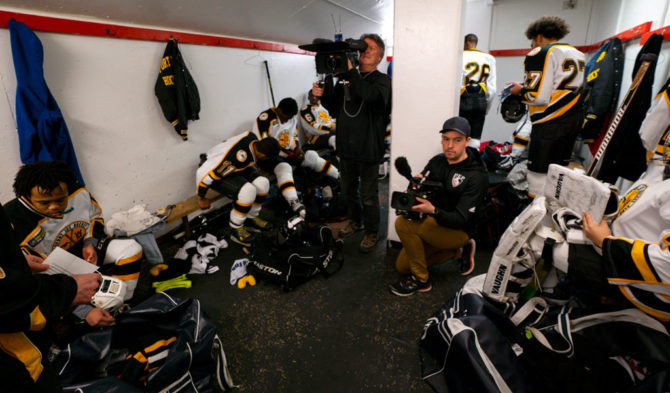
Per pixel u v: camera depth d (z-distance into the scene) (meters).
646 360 1.15
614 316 1.29
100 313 1.43
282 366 1.57
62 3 1.80
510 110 2.82
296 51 3.84
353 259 2.40
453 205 1.87
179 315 1.50
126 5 2.04
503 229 2.44
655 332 1.17
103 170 2.23
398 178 2.29
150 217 2.09
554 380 1.27
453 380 1.35
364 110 2.23
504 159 3.98
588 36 4.38
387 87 2.13
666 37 2.15
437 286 2.09
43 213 1.43
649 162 1.29
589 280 1.29
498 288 1.55
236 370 1.56
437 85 1.97
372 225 2.46
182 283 2.14
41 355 0.84
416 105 2.05
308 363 1.58
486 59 3.01
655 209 1.12
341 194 2.85
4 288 0.71
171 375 1.26
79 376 1.31
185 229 2.62
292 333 1.77
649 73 1.74
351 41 1.97
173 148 2.67
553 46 2.23
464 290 1.67
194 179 2.91
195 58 2.69
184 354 1.29
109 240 1.84
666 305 1.11
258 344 1.70
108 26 2.06
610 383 1.22
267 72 3.34
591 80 2.75
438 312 1.71
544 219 1.59
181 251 2.41
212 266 2.35
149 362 1.33
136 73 2.30
